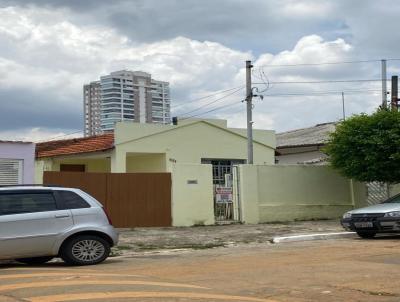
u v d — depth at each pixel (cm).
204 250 1481
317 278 968
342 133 2200
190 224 2086
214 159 2764
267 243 1603
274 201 2281
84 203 1207
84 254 1190
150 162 2716
